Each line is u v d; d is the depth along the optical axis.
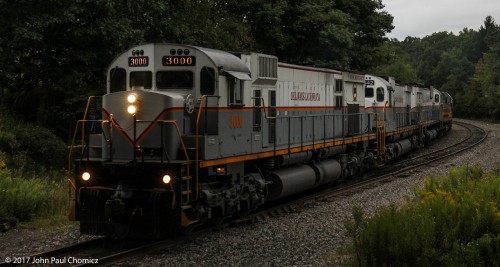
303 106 16.94
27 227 12.21
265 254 9.89
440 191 11.85
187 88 11.41
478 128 53.81
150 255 9.79
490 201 11.13
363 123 22.47
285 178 14.98
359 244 9.06
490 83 75.31
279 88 15.26
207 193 10.91
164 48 11.47
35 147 18.56
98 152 11.34
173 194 10.03
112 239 11.08
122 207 10.12
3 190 12.93
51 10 18.00
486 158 26.03
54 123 21.42
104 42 19.33
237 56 13.13
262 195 13.72
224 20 26.78
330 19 29.50
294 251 10.09
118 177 10.90
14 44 17.70
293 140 16.20
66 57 19.67
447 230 9.46
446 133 47.62
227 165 11.98
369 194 16.59
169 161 10.22
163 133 10.55
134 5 20.61
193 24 24.09
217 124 11.34
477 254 8.43
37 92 20.38
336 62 29.88
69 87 19.27
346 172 20.00
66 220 12.88
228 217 13.02
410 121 31.95
